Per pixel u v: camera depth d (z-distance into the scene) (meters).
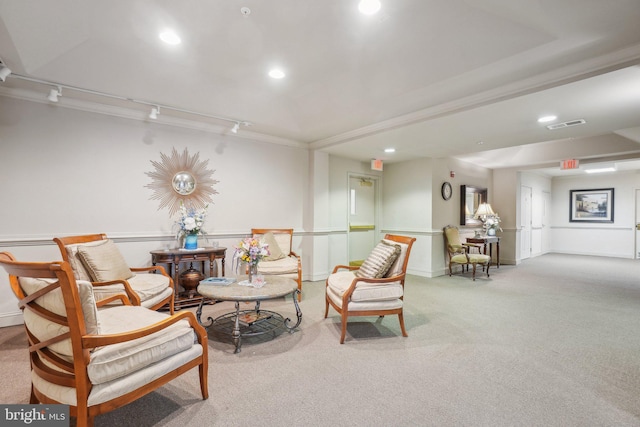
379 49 2.56
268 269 3.99
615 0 1.77
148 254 3.75
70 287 1.30
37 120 3.13
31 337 1.55
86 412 1.36
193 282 3.68
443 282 5.21
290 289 2.76
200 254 3.66
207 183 4.20
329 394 1.95
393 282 2.91
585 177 8.71
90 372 1.37
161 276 3.11
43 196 3.16
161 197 3.85
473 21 2.16
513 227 7.21
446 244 5.96
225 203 4.37
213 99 3.48
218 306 3.72
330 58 2.72
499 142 4.56
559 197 9.19
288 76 3.09
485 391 1.98
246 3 2.03
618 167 7.27
